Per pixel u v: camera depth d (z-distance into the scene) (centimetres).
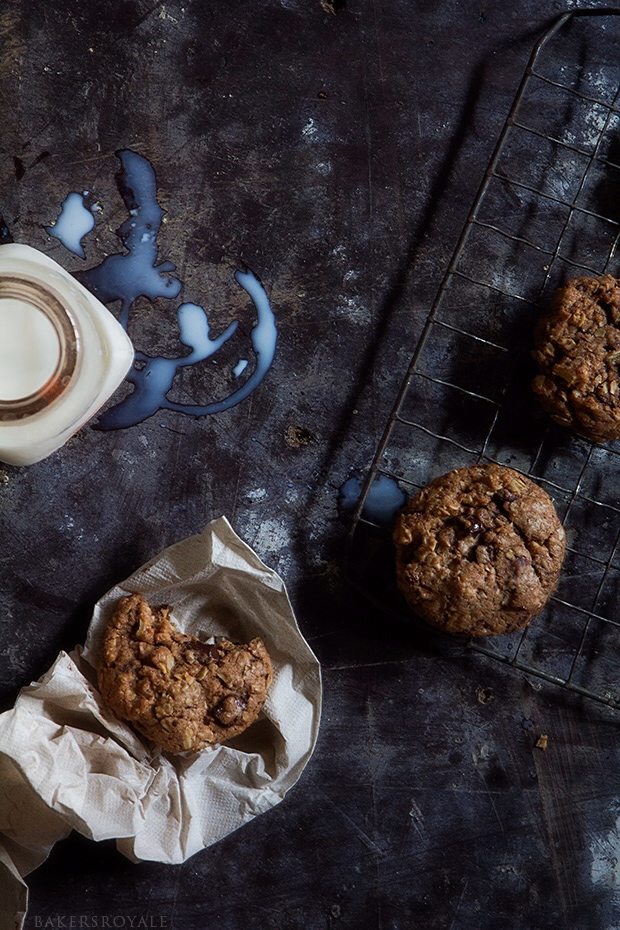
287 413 66
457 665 67
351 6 67
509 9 69
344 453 66
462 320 67
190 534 65
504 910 66
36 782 58
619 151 69
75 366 58
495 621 62
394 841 66
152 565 62
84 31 65
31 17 65
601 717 67
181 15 66
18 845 62
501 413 67
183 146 66
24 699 60
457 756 66
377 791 66
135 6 66
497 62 68
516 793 67
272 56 67
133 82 66
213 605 63
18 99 65
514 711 67
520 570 61
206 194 66
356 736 66
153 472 65
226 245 66
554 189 69
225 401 66
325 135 67
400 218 67
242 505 66
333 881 65
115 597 62
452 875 66
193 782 62
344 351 67
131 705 60
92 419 65
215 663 61
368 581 66
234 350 66
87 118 65
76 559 64
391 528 66
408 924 65
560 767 67
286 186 67
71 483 65
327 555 66
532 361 68
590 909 67
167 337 66
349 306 67
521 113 68
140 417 65
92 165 65
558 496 68
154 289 66
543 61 69
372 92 67
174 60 66
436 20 68
